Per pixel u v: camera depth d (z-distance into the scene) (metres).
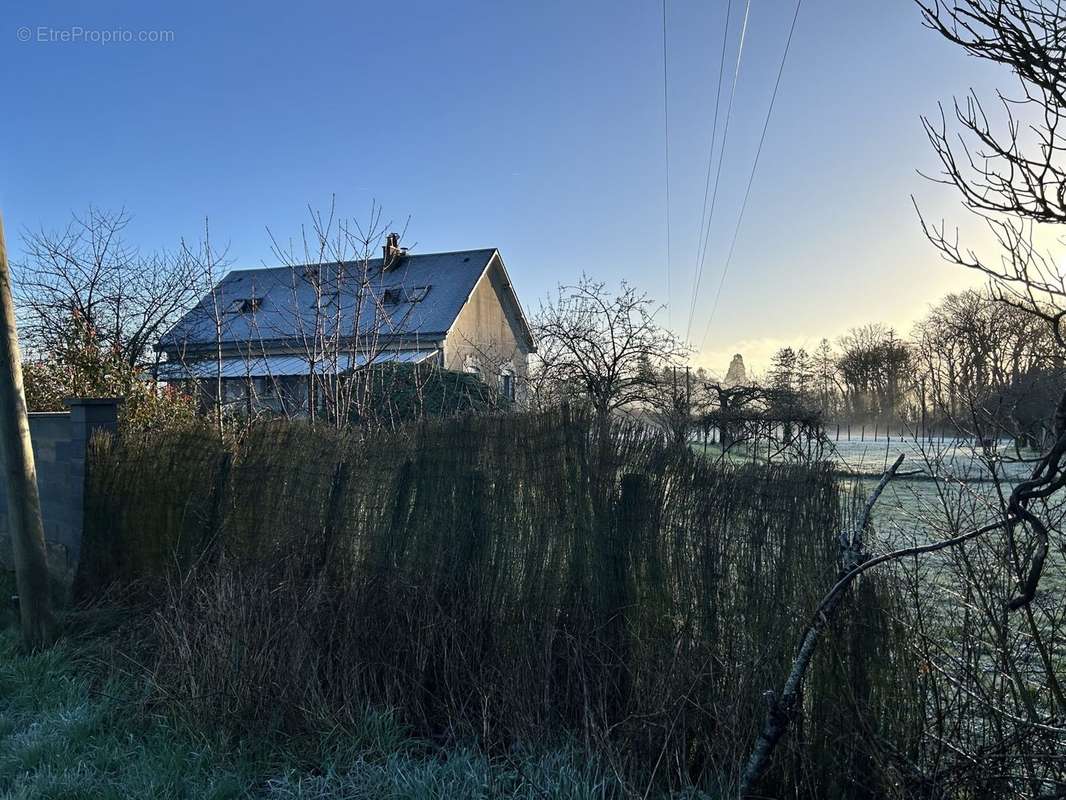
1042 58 1.95
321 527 4.98
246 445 5.76
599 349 17.16
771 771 3.18
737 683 3.34
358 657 4.23
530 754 3.57
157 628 4.86
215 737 3.91
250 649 4.21
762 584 3.35
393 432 4.98
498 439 4.31
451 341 25.80
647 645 3.61
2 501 7.70
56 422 6.95
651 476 3.74
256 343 17.17
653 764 3.42
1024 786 2.58
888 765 2.80
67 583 6.70
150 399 9.73
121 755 3.83
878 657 3.02
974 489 2.92
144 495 6.20
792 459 3.92
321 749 3.79
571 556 3.92
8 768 3.76
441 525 4.39
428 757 3.76
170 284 14.52
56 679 4.84
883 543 3.34
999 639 2.61
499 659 3.98
